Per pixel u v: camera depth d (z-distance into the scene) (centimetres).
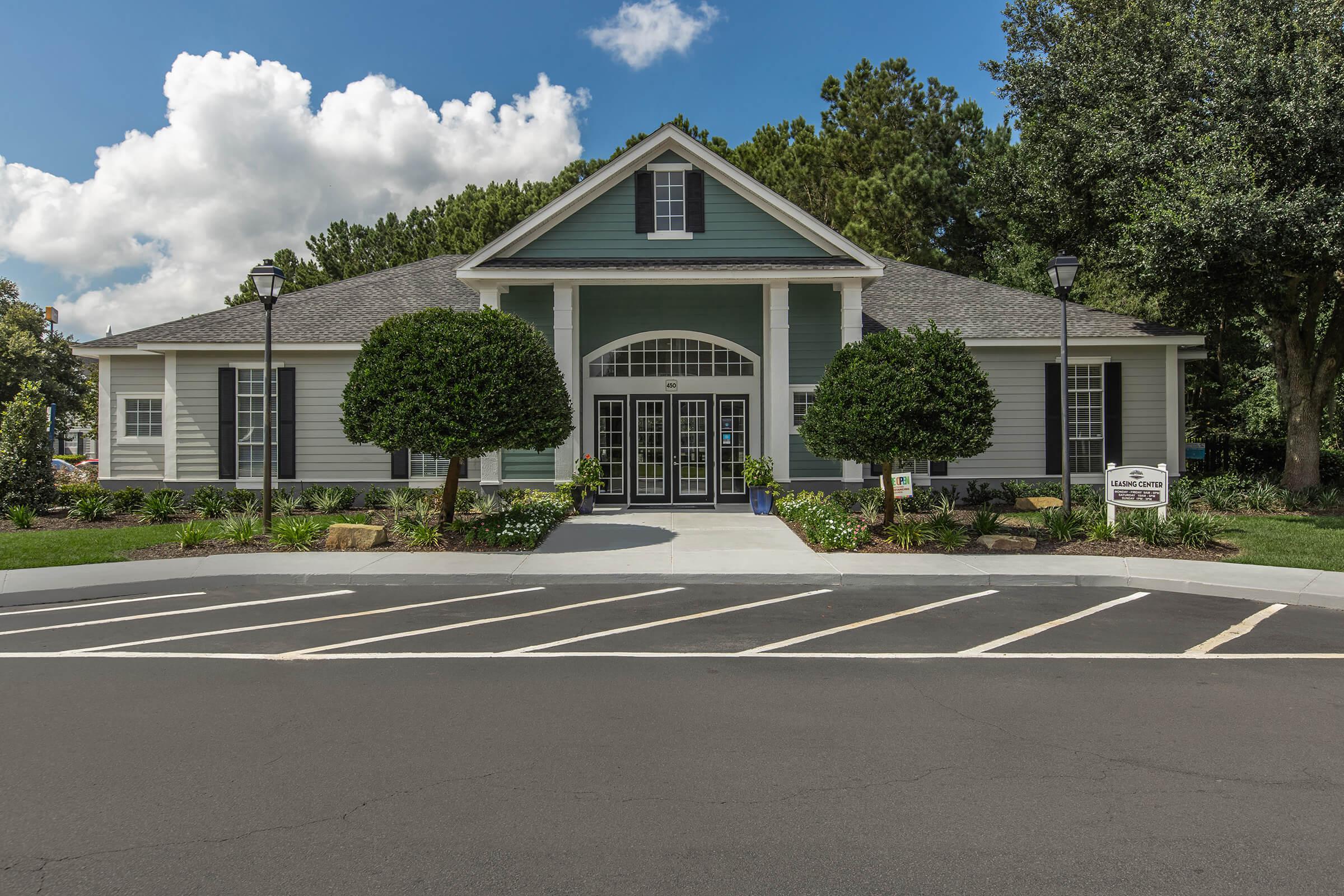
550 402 1291
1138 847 369
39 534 1348
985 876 344
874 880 341
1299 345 1769
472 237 3136
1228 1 1603
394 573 1041
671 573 1042
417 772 453
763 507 1603
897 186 3073
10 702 573
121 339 1798
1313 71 1438
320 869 351
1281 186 1492
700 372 1781
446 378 1212
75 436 5153
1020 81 2066
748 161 3362
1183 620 827
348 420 1261
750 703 569
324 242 3609
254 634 771
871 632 780
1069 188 1945
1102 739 502
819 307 1727
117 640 750
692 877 343
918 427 1209
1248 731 515
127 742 499
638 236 1659
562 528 1429
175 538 1297
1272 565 1084
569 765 462
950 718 539
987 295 2027
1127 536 1265
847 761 467
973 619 831
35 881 342
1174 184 1530
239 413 1809
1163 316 1911
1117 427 1780
